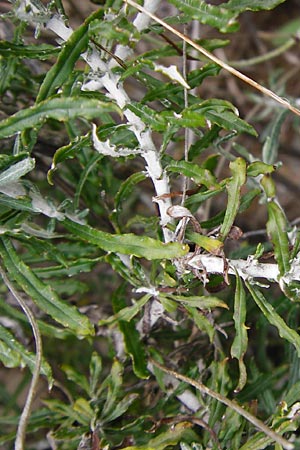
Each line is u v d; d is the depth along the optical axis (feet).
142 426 1.65
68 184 1.87
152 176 1.39
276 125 1.86
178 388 1.64
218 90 2.53
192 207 1.55
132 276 1.54
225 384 1.59
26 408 1.37
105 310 1.83
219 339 1.78
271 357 2.08
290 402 1.51
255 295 1.42
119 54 1.42
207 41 1.61
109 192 1.81
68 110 1.23
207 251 1.41
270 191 1.44
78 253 1.66
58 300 1.44
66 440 1.63
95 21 1.24
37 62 1.84
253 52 2.57
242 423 1.56
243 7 1.33
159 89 1.44
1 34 1.77
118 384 1.61
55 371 2.02
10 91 1.75
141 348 1.60
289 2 2.67
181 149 2.18
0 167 1.34
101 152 1.34
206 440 1.58
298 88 2.61
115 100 1.38
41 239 1.58
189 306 1.50
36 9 1.32
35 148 1.78
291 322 1.70
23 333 1.82
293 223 1.87
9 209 1.44
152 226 1.53
